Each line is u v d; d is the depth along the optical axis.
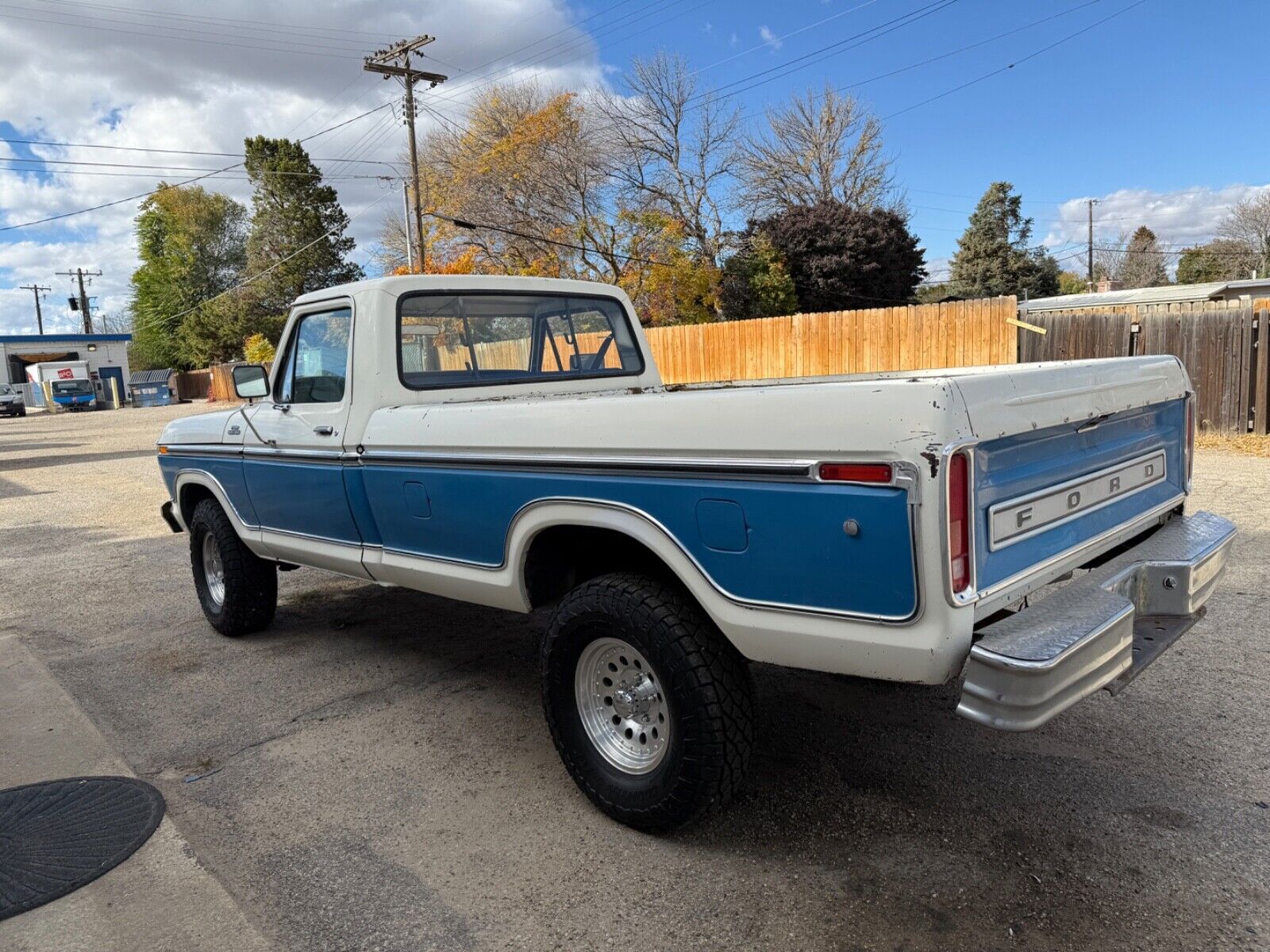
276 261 51.31
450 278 3.97
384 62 28.22
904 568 2.05
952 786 3.02
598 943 2.30
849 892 2.46
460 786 3.24
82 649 5.12
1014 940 2.21
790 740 3.44
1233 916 2.26
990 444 2.18
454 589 3.42
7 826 3.06
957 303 12.44
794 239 36.31
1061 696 2.04
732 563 2.40
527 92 36.28
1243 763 3.04
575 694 2.95
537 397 4.17
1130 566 2.73
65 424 30.17
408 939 2.37
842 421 2.12
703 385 4.55
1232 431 10.20
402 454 3.46
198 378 50.06
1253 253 52.75
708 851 2.71
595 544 3.18
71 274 72.06
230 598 4.99
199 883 2.68
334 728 3.82
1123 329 10.92
